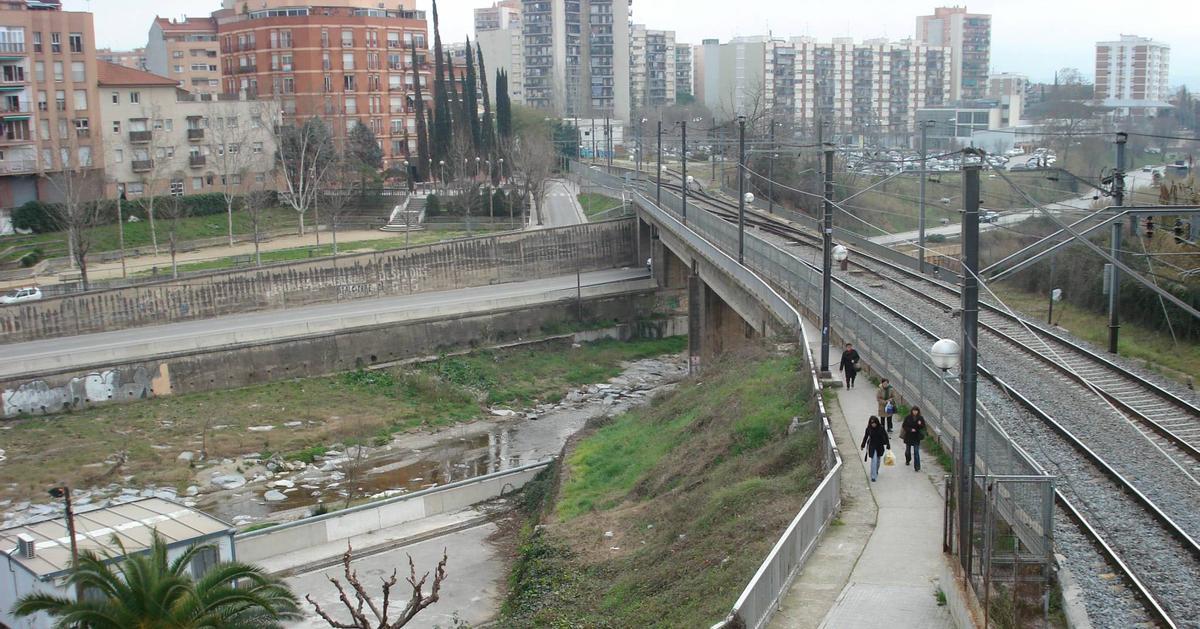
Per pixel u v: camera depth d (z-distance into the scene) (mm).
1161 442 28312
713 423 39750
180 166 105125
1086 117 142500
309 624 31594
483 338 76688
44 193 93312
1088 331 55250
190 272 76000
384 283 81312
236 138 108438
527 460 54531
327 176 109562
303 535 38719
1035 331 42750
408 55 129250
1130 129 152625
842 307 42031
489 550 38281
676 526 30078
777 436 34531
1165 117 195875
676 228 71750
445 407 64562
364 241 97438
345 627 18875
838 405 34344
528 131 137500
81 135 96188
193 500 47656
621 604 26125
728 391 42406
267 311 75000
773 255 53188
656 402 51375
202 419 58500
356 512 40250
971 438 20156
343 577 35812
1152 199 77562
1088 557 20516
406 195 112500
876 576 21344
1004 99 190250
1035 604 18641
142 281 72125
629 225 96438
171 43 160625
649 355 80125
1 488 47312
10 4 98188
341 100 123125
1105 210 28438
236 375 65062
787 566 20750
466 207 102312
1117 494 24000
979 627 17375
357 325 70312
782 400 37406
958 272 59000
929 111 178625
